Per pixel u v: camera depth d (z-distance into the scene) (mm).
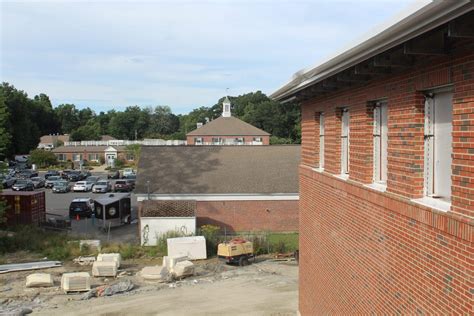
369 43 6641
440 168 7441
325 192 13398
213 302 22344
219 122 90812
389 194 8617
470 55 6062
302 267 16703
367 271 9844
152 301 22703
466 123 6188
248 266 30016
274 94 15195
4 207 37094
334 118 12531
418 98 7691
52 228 39781
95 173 96812
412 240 7719
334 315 12320
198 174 40875
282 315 20141
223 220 38906
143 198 38406
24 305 22250
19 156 118438
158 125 185750
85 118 197625
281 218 39125
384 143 9664
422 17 5234
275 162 42688
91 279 26906
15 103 116562
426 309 7215
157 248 32875
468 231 6008
